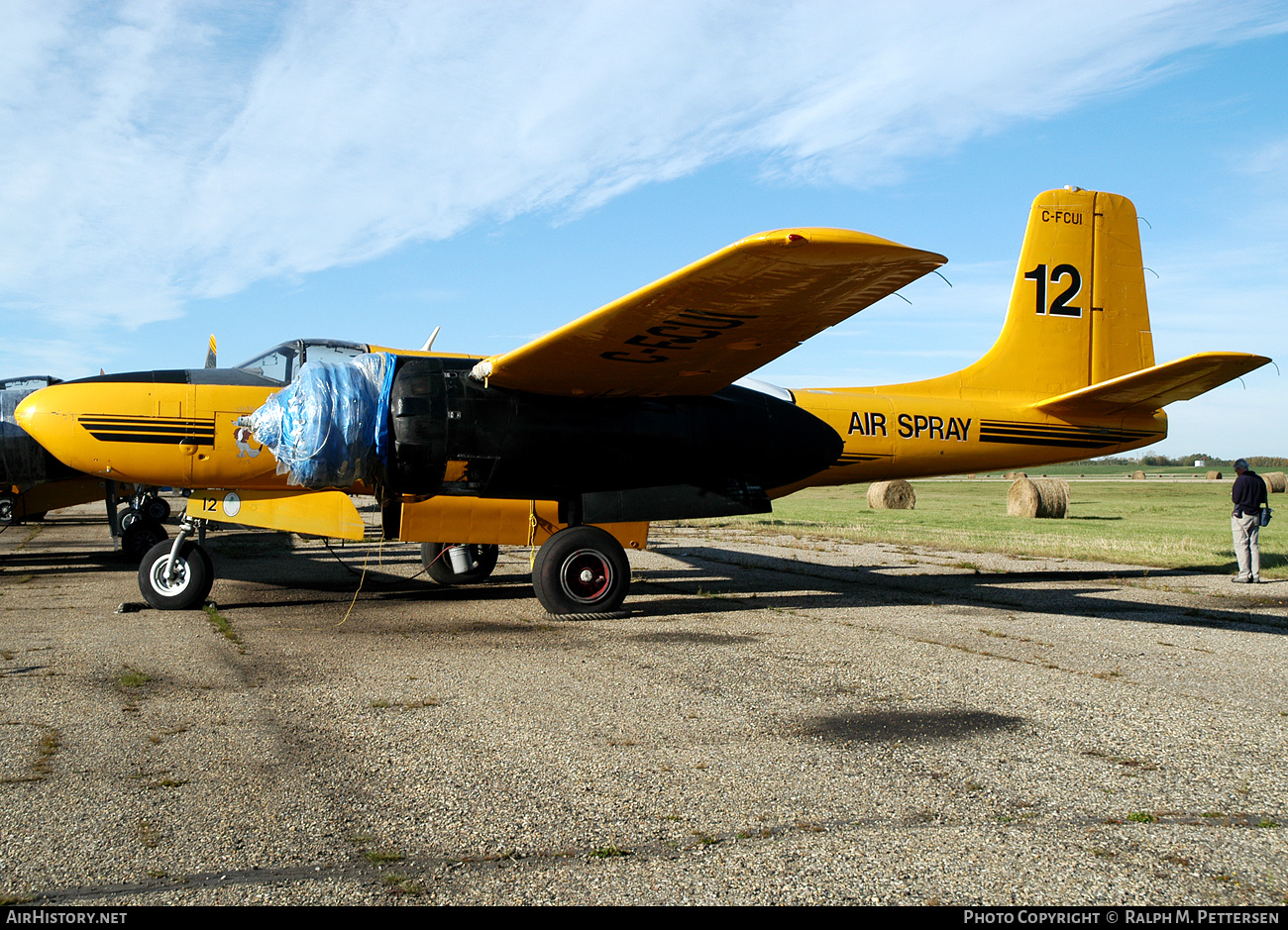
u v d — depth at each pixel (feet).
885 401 32.45
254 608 26.94
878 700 15.94
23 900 8.23
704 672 18.15
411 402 24.23
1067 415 34.47
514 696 15.96
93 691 16.02
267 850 9.39
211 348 38.22
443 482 25.03
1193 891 8.70
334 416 23.68
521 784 11.46
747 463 27.84
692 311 20.80
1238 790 11.48
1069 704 15.76
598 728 14.02
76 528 64.85
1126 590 32.81
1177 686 17.16
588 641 21.58
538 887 8.65
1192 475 310.86
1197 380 30.50
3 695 15.69
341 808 10.58
